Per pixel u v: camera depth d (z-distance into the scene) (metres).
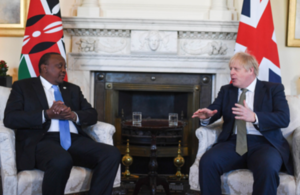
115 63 2.82
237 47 2.53
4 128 1.64
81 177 1.71
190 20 2.67
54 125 1.86
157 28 2.72
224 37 2.77
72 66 2.83
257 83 1.93
